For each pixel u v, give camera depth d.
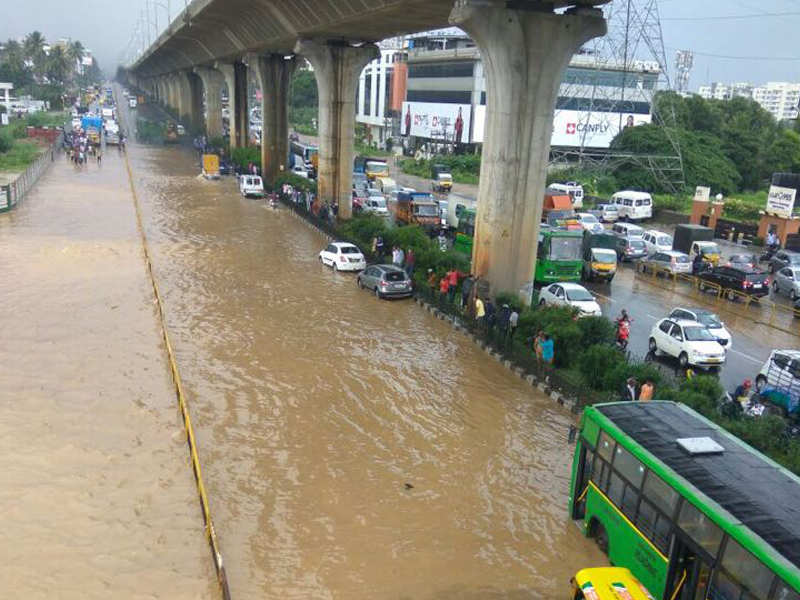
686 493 10.39
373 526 13.95
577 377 22.11
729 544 9.41
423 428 18.56
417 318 28.56
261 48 59.72
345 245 36.22
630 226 46.41
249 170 68.56
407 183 74.38
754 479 10.64
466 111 87.12
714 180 73.50
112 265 34.47
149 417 18.25
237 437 17.44
